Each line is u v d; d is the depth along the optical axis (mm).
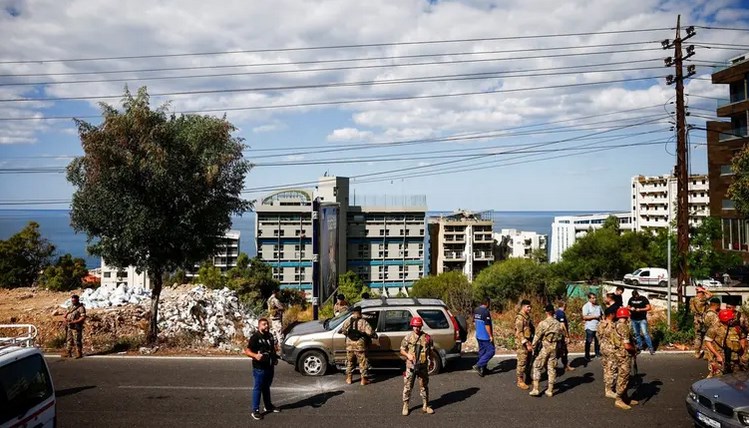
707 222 18266
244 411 9148
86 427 8367
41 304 19609
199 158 14219
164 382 10930
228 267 104250
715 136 45719
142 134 13375
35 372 6699
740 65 42250
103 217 13547
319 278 17719
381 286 90000
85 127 13172
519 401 9688
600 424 8523
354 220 89562
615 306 10625
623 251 59062
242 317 19844
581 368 12055
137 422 8602
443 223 100750
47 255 46531
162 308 17562
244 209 15531
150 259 14070
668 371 11695
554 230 163250
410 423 8555
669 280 16141
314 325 12344
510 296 42875
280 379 11219
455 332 11641
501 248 123625
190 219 14117
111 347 14039
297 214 83125
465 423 8555
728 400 7348
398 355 11352
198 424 8516
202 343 14812
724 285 38594
